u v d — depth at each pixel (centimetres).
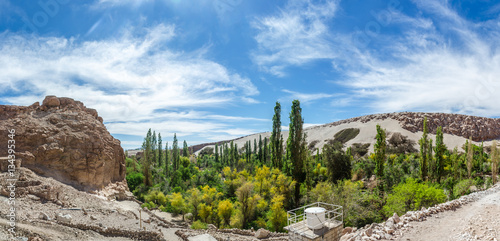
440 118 15200
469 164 5016
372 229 1077
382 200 3175
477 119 14500
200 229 2867
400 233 1008
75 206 2519
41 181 2589
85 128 3588
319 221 1301
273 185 4053
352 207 2730
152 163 6438
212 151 18612
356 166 5747
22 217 1842
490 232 973
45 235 1653
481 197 1873
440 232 1016
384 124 15325
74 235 1838
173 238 2453
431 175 4566
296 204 3831
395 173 4116
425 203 2431
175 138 7675
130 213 2866
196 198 3666
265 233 2578
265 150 8369
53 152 3105
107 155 3741
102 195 3331
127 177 5066
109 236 2008
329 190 3012
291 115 4116
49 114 3547
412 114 15800
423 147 4597
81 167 3238
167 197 4281
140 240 2073
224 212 3341
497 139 13250
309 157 4262
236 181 4503
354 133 14500
